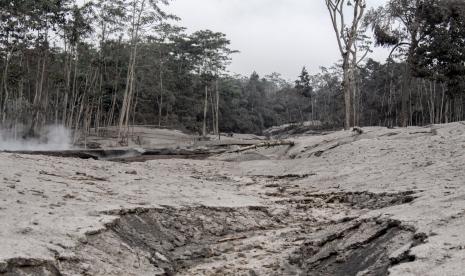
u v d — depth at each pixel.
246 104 91.25
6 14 34.81
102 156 23.19
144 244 8.68
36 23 36.00
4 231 7.00
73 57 45.50
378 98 66.25
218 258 8.80
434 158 15.09
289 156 22.83
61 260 6.68
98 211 8.99
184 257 8.73
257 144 24.98
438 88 56.00
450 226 6.80
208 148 26.67
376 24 35.56
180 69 67.50
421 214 7.63
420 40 36.03
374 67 72.62
